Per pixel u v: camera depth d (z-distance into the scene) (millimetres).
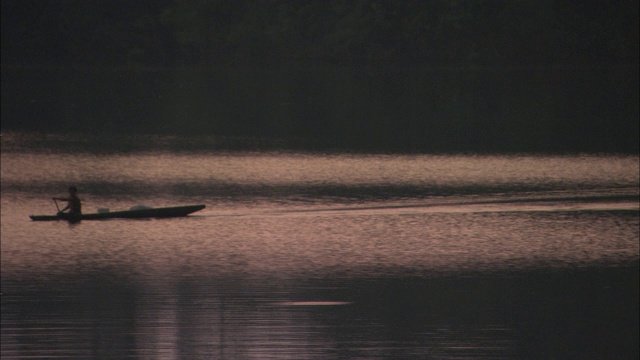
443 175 188500
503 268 106750
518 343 80125
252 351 77500
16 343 79375
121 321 85062
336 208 147875
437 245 119000
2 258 111500
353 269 105938
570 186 171250
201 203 155125
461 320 86188
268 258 111625
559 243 119562
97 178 187125
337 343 79500
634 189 166500
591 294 95375
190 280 100875
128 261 109812
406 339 80562
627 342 81000
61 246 118125
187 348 78062
